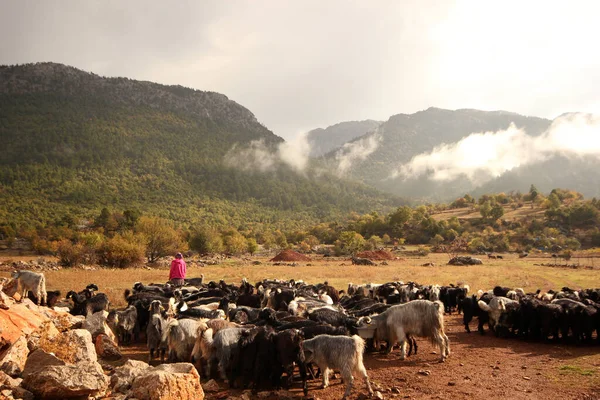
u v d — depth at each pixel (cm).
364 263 6762
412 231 15088
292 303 1694
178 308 1753
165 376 886
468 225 15600
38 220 15762
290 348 1070
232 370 1141
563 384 1071
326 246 12988
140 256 5534
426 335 1319
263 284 2589
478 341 1587
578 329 1506
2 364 955
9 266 4538
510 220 15638
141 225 7000
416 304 1330
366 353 1404
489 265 6512
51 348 1028
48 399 862
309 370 1192
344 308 1864
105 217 14000
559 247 11406
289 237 16125
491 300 1681
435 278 4000
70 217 14588
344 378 1029
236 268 5431
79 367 904
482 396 1002
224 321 1332
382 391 1051
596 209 15075
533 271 5106
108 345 1335
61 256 5084
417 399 992
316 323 1304
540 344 1527
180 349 1263
